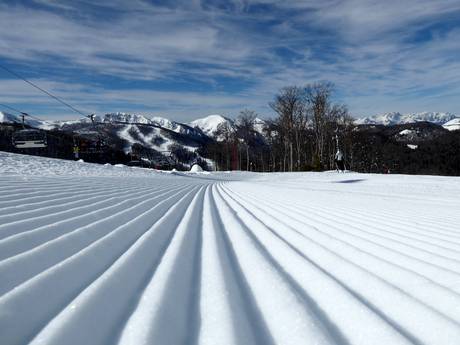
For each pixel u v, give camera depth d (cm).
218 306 183
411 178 2292
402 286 220
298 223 468
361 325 162
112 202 577
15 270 204
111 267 232
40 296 171
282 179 2962
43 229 314
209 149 9694
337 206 700
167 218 480
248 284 223
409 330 160
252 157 8225
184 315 172
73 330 141
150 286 206
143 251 284
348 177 2773
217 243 338
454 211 629
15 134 3972
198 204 709
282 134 5950
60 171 1752
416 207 702
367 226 447
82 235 310
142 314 164
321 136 5319
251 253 299
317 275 237
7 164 1759
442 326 161
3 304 153
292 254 297
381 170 6981
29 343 128
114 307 171
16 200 484
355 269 253
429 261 278
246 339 149
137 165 6606
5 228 304
